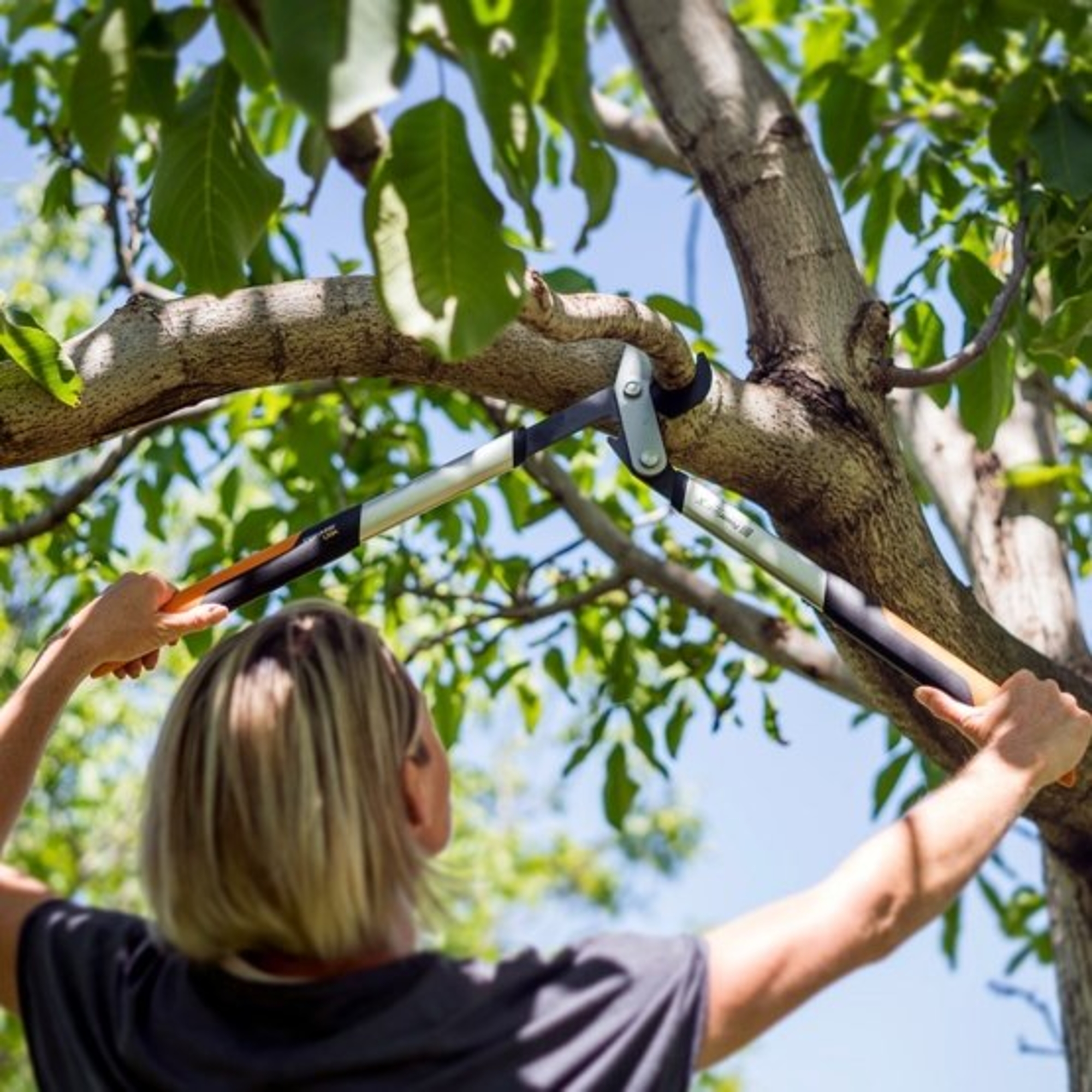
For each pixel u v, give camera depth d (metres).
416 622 7.62
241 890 2.00
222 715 2.05
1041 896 6.34
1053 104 4.36
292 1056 1.95
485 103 2.32
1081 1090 4.38
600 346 3.47
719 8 4.31
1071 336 3.82
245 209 2.99
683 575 5.26
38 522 5.21
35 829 12.16
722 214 4.04
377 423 6.08
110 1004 2.09
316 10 2.01
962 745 3.72
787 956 2.03
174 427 5.84
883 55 5.25
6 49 5.59
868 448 3.66
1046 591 4.74
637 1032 1.98
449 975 2.02
